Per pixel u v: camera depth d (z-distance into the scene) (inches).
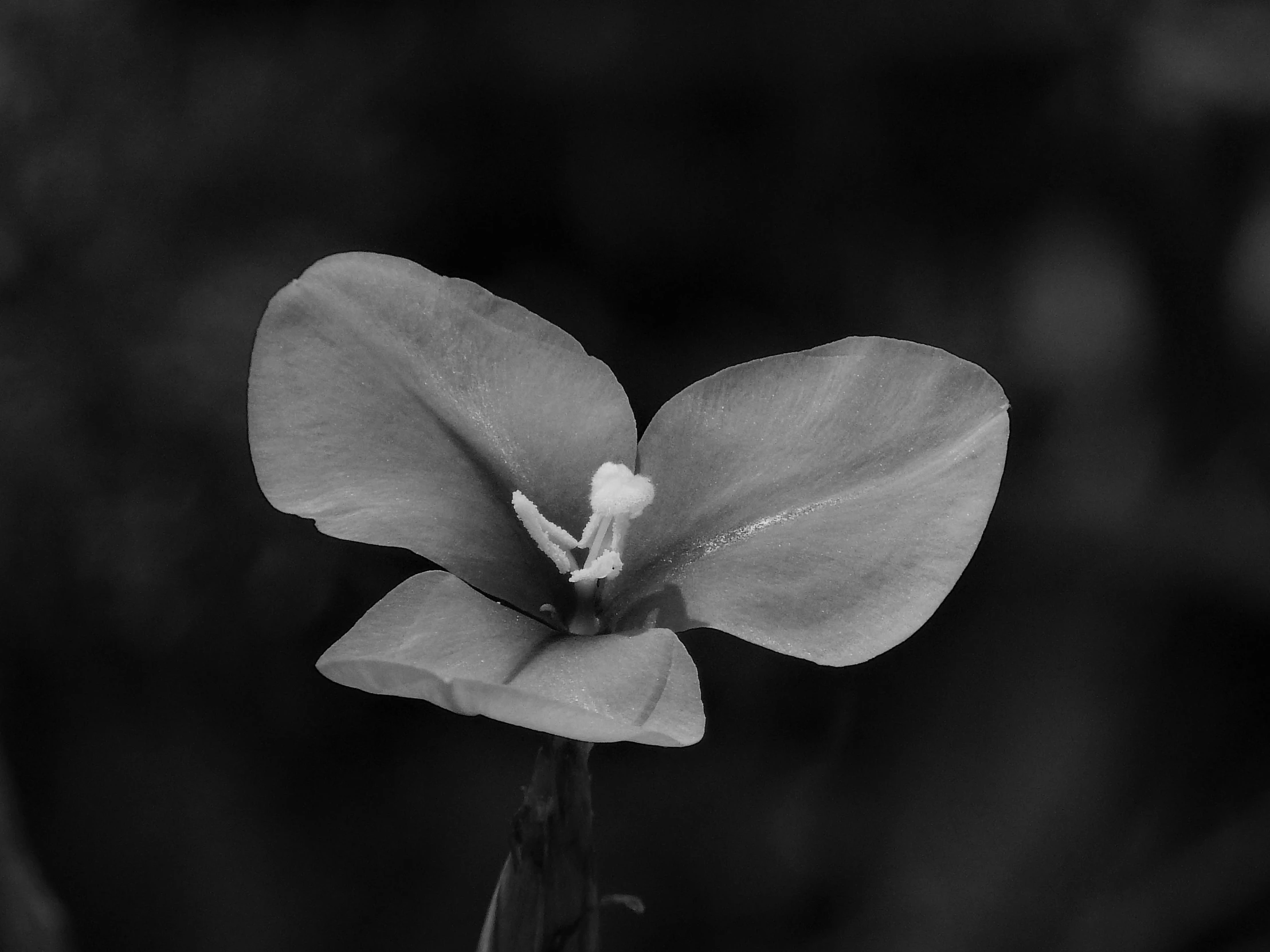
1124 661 19.0
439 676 9.0
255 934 18.1
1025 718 18.8
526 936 9.7
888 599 9.7
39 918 11.4
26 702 17.9
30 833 17.8
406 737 19.5
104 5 18.0
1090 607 19.3
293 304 9.9
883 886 18.5
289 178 18.6
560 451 10.1
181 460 17.2
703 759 19.2
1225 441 19.5
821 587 9.8
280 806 18.9
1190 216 19.6
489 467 10.0
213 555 17.3
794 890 18.7
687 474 10.1
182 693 18.4
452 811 19.2
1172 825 18.4
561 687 9.5
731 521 10.0
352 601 18.0
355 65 19.3
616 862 18.6
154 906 18.1
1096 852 18.3
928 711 19.1
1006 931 17.9
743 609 9.8
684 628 9.8
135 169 17.8
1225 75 19.3
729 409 10.1
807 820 18.8
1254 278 19.2
